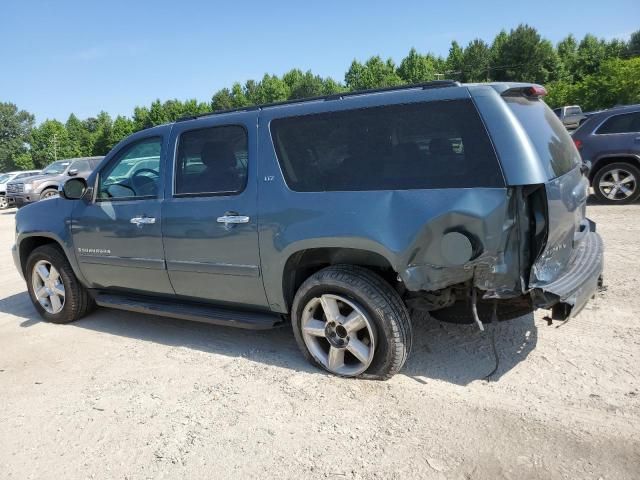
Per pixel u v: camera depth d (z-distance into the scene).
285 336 4.57
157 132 4.49
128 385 3.84
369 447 2.87
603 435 2.82
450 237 3.03
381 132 3.39
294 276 3.84
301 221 3.56
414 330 4.40
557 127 3.80
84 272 5.07
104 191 4.84
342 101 3.59
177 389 3.72
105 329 5.14
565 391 3.29
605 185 9.79
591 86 52.72
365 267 3.63
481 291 3.23
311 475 2.69
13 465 2.98
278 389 3.58
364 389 3.49
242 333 4.72
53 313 5.41
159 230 4.35
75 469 2.90
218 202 3.99
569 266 3.52
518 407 3.15
